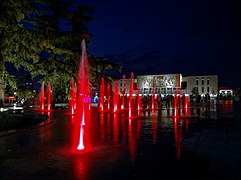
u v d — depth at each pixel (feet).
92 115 78.43
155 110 105.40
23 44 54.90
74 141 33.27
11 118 48.98
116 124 53.42
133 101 173.06
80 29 97.76
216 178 18.35
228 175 18.98
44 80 90.12
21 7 54.39
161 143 31.73
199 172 19.77
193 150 27.45
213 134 38.58
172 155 25.32
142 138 35.63
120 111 98.37
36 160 23.82
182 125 51.16
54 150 28.02
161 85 342.23
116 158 24.36
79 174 19.69
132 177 18.88
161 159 23.82
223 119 62.80
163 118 67.36
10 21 48.80
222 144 30.60
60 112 89.25
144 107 124.36
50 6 91.81
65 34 86.48
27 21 77.87
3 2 49.39
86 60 99.30
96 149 28.40
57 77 90.27
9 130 39.99
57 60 90.99
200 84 354.54
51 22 92.12
